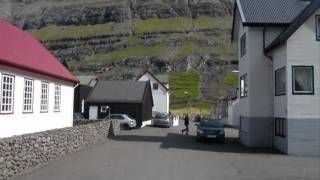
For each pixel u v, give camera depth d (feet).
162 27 524.93
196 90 368.89
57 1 652.89
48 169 55.26
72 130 74.79
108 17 577.43
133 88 186.09
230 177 53.26
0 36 74.79
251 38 96.53
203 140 106.52
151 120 198.29
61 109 93.91
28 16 646.33
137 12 579.07
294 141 81.56
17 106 70.79
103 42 505.25
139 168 58.59
